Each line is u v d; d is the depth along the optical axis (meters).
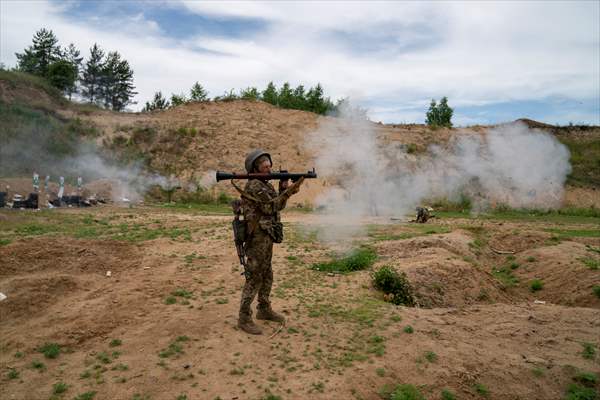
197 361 5.09
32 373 4.79
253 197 5.69
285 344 5.61
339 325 6.30
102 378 4.72
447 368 5.42
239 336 5.67
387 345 5.79
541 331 6.83
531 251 12.38
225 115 37.66
